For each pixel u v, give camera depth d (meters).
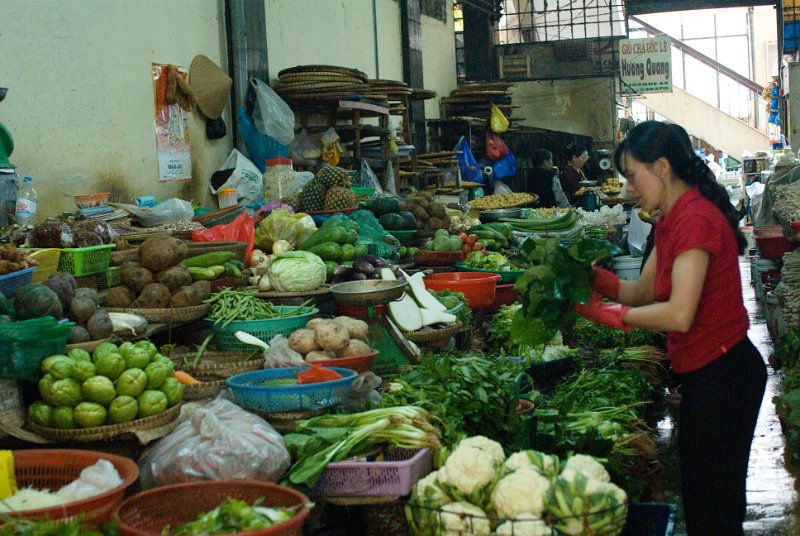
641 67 14.58
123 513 2.46
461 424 3.45
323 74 7.99
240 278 4.89
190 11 6.98
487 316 6.90
